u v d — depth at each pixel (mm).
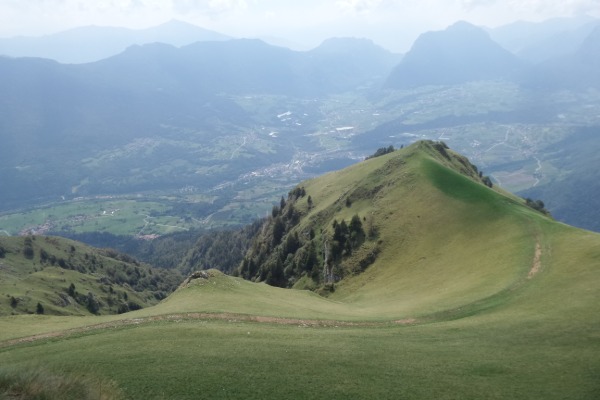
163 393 33438
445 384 34750
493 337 44719
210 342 45000
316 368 38094
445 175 140125
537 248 74562
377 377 36250
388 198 147875
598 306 46625
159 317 56188
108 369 37812
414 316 59406
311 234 171375
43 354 43375
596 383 32875
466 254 92250
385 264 118312
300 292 91125
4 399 25734
